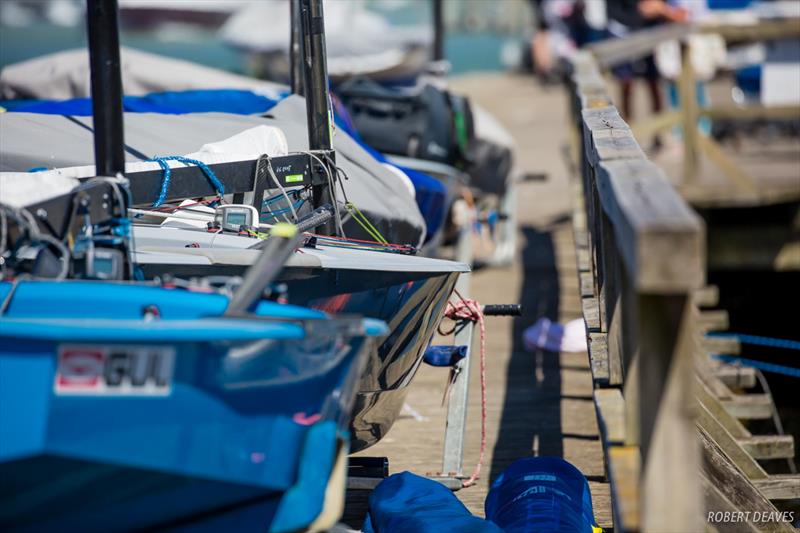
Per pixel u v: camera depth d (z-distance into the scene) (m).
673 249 7.38
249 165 13.65
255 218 13.19
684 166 31.75
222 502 8.95
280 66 49.06
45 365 8.09
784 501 15.45
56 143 13.87
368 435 13.11
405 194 17.66
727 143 41.19
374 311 12.12
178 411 8.41
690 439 8.05
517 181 29.66
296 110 17.92
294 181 14.17
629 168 9.98
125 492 8.53
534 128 51.06
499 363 21.06
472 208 25.52
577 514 11.51
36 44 100.06
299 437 9.09
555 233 32.72
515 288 26.64
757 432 23.56
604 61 31.55
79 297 8.86
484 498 14.17
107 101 10.26
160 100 19.25
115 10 10.24
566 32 65.56
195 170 13.02
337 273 12.05
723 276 33.78
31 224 9.49
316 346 8.99
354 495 13.78
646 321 8.07
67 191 10.03
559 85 66.69
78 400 8.12
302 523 8.99
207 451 8.58
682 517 8.11
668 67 40.91
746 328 32.50
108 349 8.17
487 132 28.27
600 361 12.10
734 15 46.34
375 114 25.97
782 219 31.27
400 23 131.12
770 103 39.09
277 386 8.88
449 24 122.75
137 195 12.41
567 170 41.06
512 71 78.44
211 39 90.62
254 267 9.05
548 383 19.73
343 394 9.30
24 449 7.97
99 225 10.11
